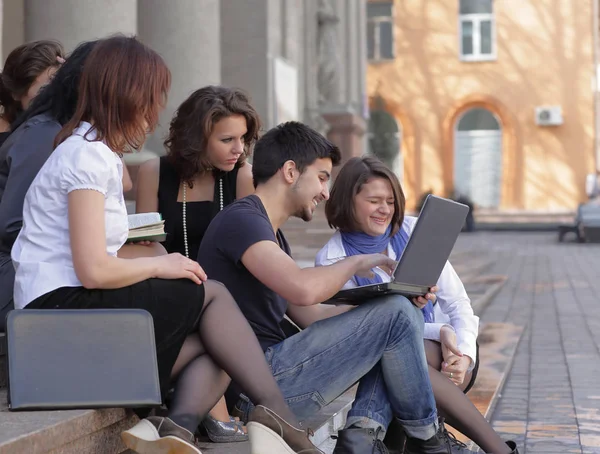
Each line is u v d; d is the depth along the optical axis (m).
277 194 4.02
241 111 4.67
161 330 3.40
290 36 18.38
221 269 3.92
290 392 3.89
